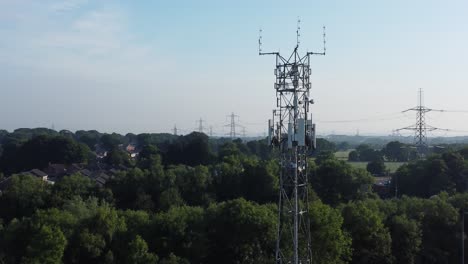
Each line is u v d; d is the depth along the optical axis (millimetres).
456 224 78875
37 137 195750
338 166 111562
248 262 64875
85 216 73875
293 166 36406
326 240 60500
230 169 115438
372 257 68438
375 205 80875
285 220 53000
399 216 75812
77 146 195000
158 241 68125
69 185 101812
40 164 189750
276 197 105562
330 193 109375
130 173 112188
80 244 65250
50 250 59875
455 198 87250
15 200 96188
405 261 71688
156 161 160500
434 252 75188
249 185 109688
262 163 114438
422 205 81250
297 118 35750
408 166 123938
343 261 64312
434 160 112812
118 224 70500
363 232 69688
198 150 165250
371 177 114750
